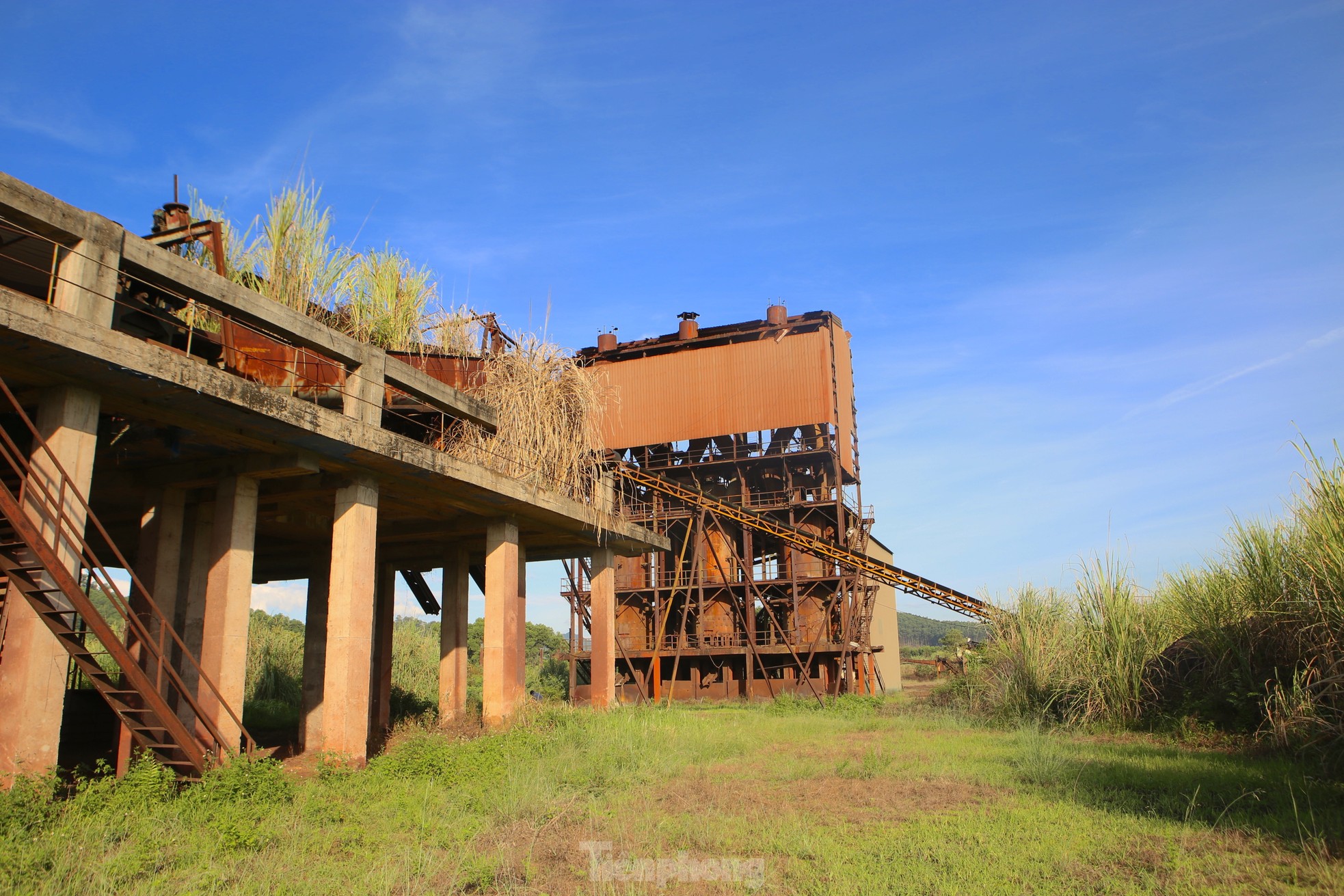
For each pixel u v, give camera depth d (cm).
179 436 1437
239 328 1619
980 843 936
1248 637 1686
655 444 4916
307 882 816
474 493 1905
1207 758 1470
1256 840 891
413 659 4528
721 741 1877
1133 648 2019
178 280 1249
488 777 1361
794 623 4403
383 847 970
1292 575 1558
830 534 4603
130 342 1122
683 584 4725
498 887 816
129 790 1068
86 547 1131
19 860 798
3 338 1017
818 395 4700
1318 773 1255
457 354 2156
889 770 1480
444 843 985
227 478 1566
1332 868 783
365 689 1567
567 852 936
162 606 1605
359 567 1605
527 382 2173
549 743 1653
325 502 1988
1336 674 1397
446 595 2552
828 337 4778
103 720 2130
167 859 886
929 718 2514
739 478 4812
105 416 1407
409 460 1612
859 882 789
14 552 1118
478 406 1958
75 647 1109
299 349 1504
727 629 4578
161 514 1636
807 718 2711
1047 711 2183
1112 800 1146
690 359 4966
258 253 1858
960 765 1509
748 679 4322
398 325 2112
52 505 1130
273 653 3722
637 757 1555
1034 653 2308
